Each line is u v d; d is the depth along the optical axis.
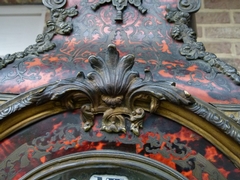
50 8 0.99
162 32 0.95
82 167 0.76
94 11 0.99
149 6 0.99
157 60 0.89
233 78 0.86
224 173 0.76
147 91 0.78
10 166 0.77
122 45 0.93
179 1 0.99
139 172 0.76
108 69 0.80
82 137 0.79
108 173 0.76
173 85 0.80
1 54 1.42
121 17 0.97
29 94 0.80
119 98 0.79
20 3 1.49
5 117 0.78
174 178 0.75
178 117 0.80
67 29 0.95
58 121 0.81
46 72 0.88
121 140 0.79
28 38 1.45
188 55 0.90
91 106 0.80
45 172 0.75
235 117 0.82
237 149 0.77
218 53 1.29
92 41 0.94
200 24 1.34
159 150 0.78
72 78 0.81
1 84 0.86
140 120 0.80
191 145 0.79
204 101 0.81
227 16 1.35
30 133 0.80
